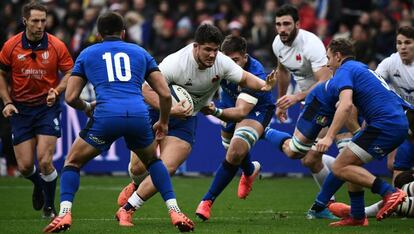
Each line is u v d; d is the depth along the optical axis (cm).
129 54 2594
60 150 5128
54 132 3250
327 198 3120
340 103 2698
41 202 3394
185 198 4062
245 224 2939
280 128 5034
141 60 2600
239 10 6606
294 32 3494
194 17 6334
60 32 6022
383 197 2703
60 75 4703
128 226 2814
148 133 2578
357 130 3341
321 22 6056
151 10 6519
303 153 2936
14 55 3219
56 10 6688
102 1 6675
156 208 3619
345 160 2762
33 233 2677
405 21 5812
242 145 3062
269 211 3522
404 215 3008
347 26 6034
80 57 2598
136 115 2533
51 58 3244
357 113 3334
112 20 2623
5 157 5262
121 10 6216
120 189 4491
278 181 4956
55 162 5125
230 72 2858
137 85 2580
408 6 6306
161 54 5906
